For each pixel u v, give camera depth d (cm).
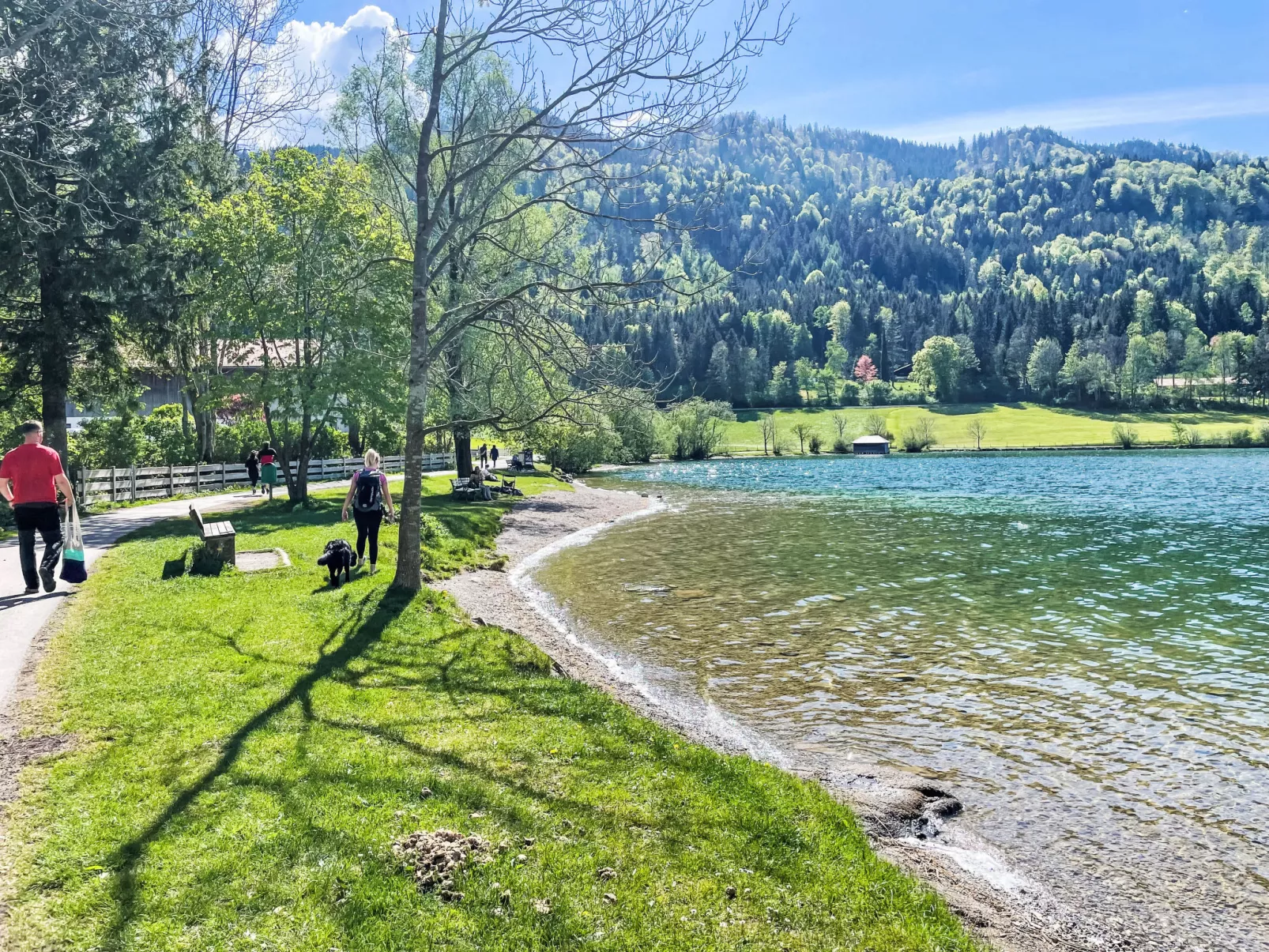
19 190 2081
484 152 1488
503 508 3381
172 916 457
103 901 464
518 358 1500
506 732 783
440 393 3042
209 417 3497
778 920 514
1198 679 1205
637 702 1074
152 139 2473
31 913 450
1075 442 11425
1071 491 4853
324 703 805
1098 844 734
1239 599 1781
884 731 1003
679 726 992
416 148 2531
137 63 2359
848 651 1353
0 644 926
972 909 602
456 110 1611
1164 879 678
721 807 663
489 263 2573
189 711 754
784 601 1747
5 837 524
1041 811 795
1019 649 1366
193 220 2562
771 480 6119
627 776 707
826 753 932
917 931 521
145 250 2373
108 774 618
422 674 942
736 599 1770
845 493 4803
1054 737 984
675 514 3641
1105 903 642
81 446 3022
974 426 11938
